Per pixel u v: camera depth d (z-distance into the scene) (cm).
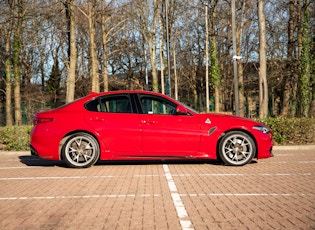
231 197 553
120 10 2802
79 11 2372
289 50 2866
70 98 1964
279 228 410
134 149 832
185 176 730
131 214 472
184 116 845
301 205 504
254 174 745
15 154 1207
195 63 4850
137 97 862
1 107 3428
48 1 2130
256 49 3659
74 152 841
